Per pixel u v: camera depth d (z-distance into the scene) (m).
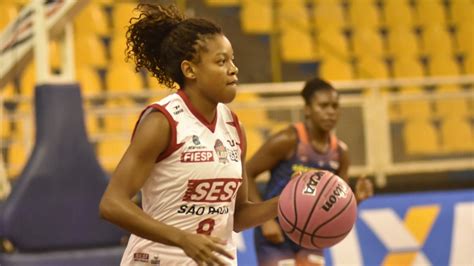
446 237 14.46
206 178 5.69
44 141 11.62
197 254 5.21
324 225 6.06
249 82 22.89
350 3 24.16
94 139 16.05
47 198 11.54
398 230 14.25
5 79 13.16
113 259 11.81
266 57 23.36
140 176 5.57
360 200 8.08
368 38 23.36
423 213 14.43
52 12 12.12
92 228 11.74
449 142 18.03
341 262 13.91
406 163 16.89
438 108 18.11
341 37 23.31
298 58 22.66
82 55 20.64
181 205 5.71
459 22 24.30
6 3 21.30
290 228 6.15
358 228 14.07
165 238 5.31
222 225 5.85
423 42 23.73
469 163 17.27
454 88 22.69
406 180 17.52
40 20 11.91
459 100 18.19
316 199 6.07
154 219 5.42
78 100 11.80
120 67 20.48
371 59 23.00
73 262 11.62
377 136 16.72
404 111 18.03
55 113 11.66
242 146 6.06
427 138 17.94
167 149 5.64
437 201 14.51
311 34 23.33
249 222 6.29
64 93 11.73
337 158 10.02
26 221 11.45
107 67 20.62
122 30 21.45
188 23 5.73
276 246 9.87
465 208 14.62
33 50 12.77
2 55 13.02
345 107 16.62
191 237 5.24
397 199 14.38
